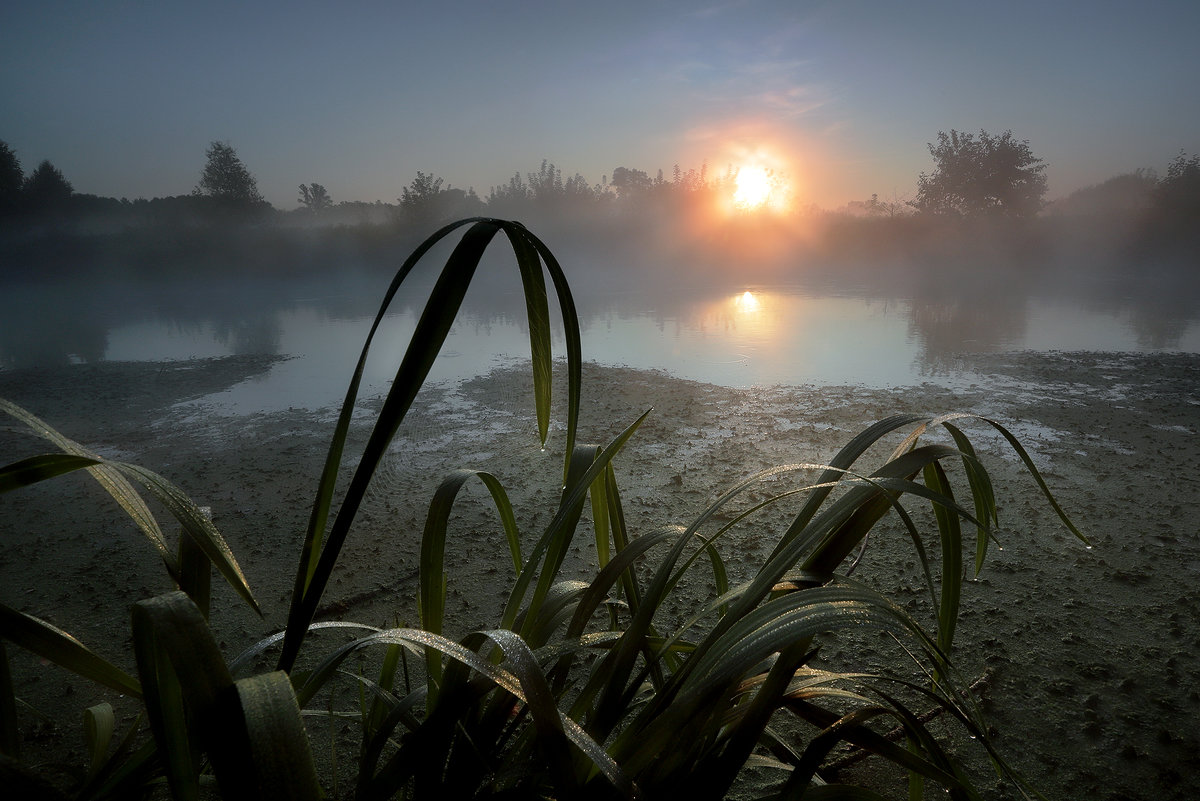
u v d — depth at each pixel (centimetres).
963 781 53
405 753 49
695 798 50
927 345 618
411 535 235
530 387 482
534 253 52
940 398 418
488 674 44
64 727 137
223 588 198
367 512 258
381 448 42
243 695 31
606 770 42
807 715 63
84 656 45
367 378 541
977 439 332
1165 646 158
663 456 316
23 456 349
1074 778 118
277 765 29
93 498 285
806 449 321
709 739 56
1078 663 152
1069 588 186
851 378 482
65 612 187
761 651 43
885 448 322
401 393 43
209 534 49
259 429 396
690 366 541
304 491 286
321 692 141
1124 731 130
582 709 60
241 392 502
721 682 44
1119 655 155
